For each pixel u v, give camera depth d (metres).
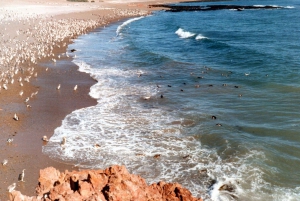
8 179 18.00
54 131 24.03
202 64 43.25
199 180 18.28
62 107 28.70
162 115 27.12
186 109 28.23
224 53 48.59
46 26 69.69
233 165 19.42
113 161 20.17
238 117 26.19
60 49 52.59
